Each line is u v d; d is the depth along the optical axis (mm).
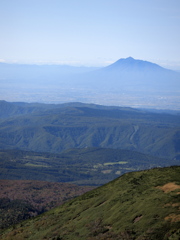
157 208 62469
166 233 53062
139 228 58594
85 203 90312
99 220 71375
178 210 58844
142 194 74188
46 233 79688
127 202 72750
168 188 71812
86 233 67438
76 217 83250
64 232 74062
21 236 86750
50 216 94938
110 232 62656
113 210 72938
